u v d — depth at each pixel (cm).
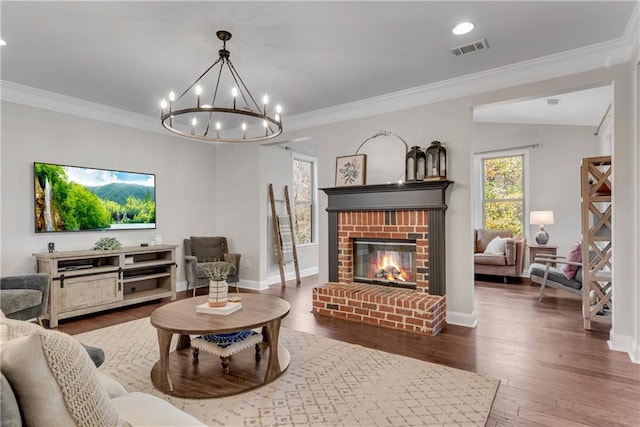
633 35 274
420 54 316
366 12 249
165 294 480
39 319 338
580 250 439
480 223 700
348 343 323
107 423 105
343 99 434
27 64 331
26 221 392
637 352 279
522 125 652
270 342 255
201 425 132
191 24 263
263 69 346
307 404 220
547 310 432
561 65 324
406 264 418
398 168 418
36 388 91
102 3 236
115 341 329
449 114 387
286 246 625
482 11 249
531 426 197
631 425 197
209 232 597
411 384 245
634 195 290
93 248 447
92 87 388
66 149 425
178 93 404
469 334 347
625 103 299
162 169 529
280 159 620
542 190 636
